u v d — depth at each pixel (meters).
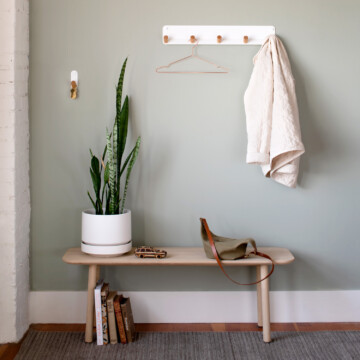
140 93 2.78
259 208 2.84
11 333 2.59
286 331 2.74
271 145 2.59
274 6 2.76
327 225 2.85
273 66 2.66
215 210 2.83
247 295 2.86
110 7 2.75
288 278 2.87
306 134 2.81
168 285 2.86
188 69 2.78
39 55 2.75
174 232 2.85
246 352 2.49
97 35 2.75
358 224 2.85
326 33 2.77
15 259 2.58
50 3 2.74
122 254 2.63
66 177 2.81
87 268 2.85
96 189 2.65
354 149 2.82
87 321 2.59
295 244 2.85
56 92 2.77
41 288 2.85
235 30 2.75
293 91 2.66
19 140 2.62
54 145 2.79
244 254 2.56
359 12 2.77
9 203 2.56
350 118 2.81
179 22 2.75
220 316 2.87
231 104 2.79
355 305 2.88
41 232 2.83
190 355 2.46
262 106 2.63
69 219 2.83
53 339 2.64
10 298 2.58
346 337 2.66
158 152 2.81
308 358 2.43
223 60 2.78
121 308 2.56
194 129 2.80
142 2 2.75
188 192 2.83
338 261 2.86
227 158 2.81
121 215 2.58
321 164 2.82
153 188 2.82
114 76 2.77
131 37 2.76
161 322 2.87
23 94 2.67
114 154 2.60
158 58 2.77
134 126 2.79
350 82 2.79
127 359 2.41
